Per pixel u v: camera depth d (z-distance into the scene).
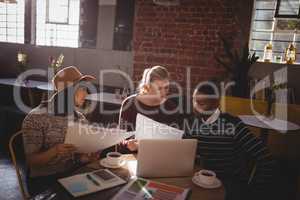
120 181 1.50
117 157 1.72
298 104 3.51
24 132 1.68
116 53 4.36
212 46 3.83
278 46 3.89
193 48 3.92
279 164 3.42
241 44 3.72
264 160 1.78
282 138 3.42
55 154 1.62
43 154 1.64
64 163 1.74
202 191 1.47
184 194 1.41
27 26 5.07
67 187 1.41
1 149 3.70
